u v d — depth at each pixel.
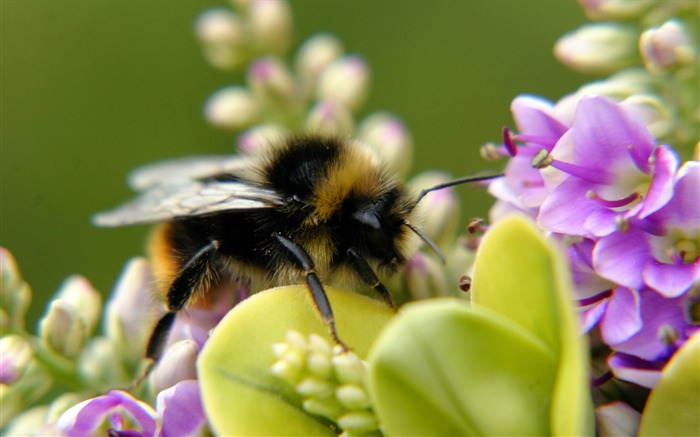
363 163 0.10
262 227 0.10
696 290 0.09
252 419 0.09
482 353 0.08
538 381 0.08
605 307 0.09
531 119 0.09
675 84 0.10
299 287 0.09
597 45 0.10
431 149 0.15
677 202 0.09
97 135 0.16
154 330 0.10
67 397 0.10
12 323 0.10
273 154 0.10
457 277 0.10
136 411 0.09
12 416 0.10
